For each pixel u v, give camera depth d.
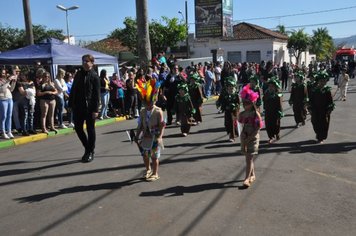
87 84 8.05
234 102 10.13
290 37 52.06
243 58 47.75
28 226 5.11
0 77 10.81
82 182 6.88
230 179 6.84
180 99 11.21
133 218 5.26
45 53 14.46
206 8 36.25
